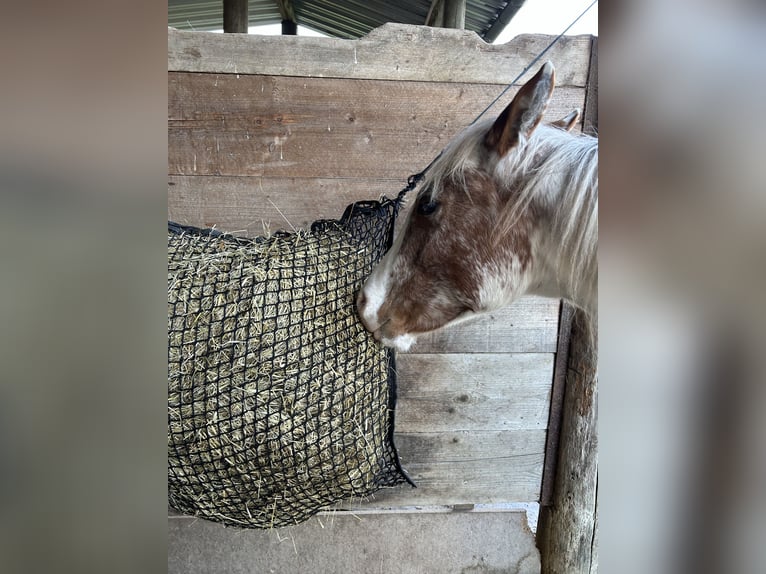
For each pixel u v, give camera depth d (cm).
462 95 135
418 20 363
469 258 97
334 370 102
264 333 97
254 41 128
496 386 145
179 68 128
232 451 96
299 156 134
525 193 94
